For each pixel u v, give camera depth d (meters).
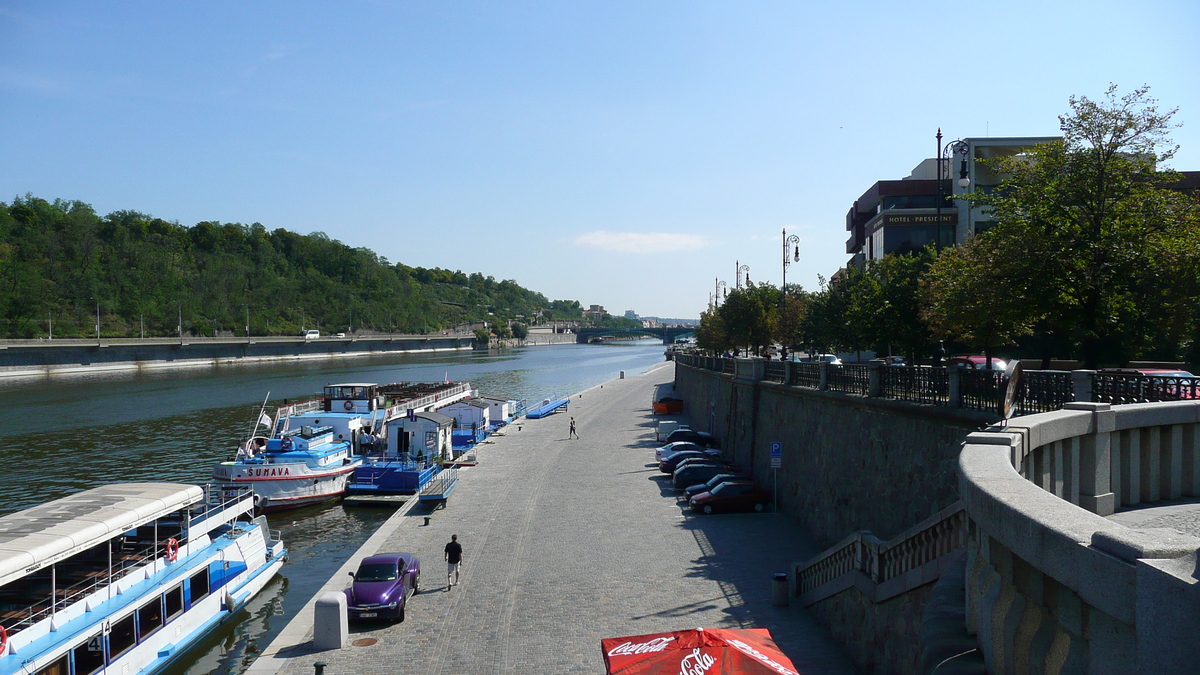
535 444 53.53
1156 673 3.72
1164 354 34.00
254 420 68.62
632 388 104.75
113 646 18.88
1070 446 9.77
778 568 23.73
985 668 6.02
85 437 59.34
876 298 37.00
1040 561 4.84
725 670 9.62
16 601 19.12
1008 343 30.77
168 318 165.75
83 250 164.62
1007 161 23.48
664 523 30.16
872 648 13.85
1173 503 9.98
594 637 18.75
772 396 36.00
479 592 22.55
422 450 45.34
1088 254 20.19
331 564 29.70
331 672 17.23
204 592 22.81
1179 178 21.77
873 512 22.38
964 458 7.28
